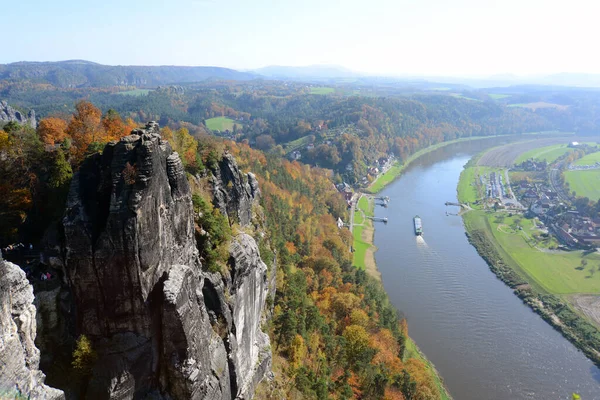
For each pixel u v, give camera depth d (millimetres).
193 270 50344
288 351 81812
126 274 41344
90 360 41438
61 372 41531
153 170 41875
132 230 40312
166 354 43938
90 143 55000
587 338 119688
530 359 112062
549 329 125688
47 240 44031
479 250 178875
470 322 127562
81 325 42562
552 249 181250
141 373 43281
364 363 89938
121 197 40406
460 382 102938
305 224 160625
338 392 81812
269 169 190750
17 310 33281
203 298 50188
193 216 52938
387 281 151250
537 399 98750
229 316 54531
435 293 144000
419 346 115625
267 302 84938
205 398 46594
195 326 45625
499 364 109875
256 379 65250
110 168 41812
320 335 96312
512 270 159875
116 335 43000
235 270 57875
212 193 70125
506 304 138625
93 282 41438
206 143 82375
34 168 52969
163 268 44781
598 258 170250
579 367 109688
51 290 42500
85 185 42781
